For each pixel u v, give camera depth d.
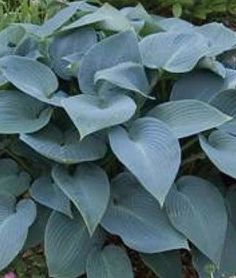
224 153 1.54
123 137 1.50
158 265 1.56
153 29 1.84
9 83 1.66
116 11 1.78
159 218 1.54
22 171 1.67
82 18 1.76
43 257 1.65
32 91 1.58
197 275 1.67
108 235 1.63
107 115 1.48
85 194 1.49
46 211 1.60
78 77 1.61
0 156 1.74
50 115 1.58
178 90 1.67
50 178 1.61
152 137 1.51
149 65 1.64
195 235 1.50
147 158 1.46
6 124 1.56
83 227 1.55
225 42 1.77
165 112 1.59
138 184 1.58
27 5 2.26
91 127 1.44
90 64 1.63
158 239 1.50
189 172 1.72
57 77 1.70
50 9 2.08
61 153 1.52
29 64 1.65
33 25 1.88
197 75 1.69
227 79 1.68
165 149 1.48
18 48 1.78
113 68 1.58
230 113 1.65
